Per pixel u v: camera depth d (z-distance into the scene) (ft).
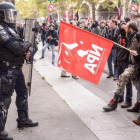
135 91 20.67
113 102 15.35
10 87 10.95
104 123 13.60
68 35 15.55
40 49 49.85
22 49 10.78
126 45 17.42
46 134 12.34
